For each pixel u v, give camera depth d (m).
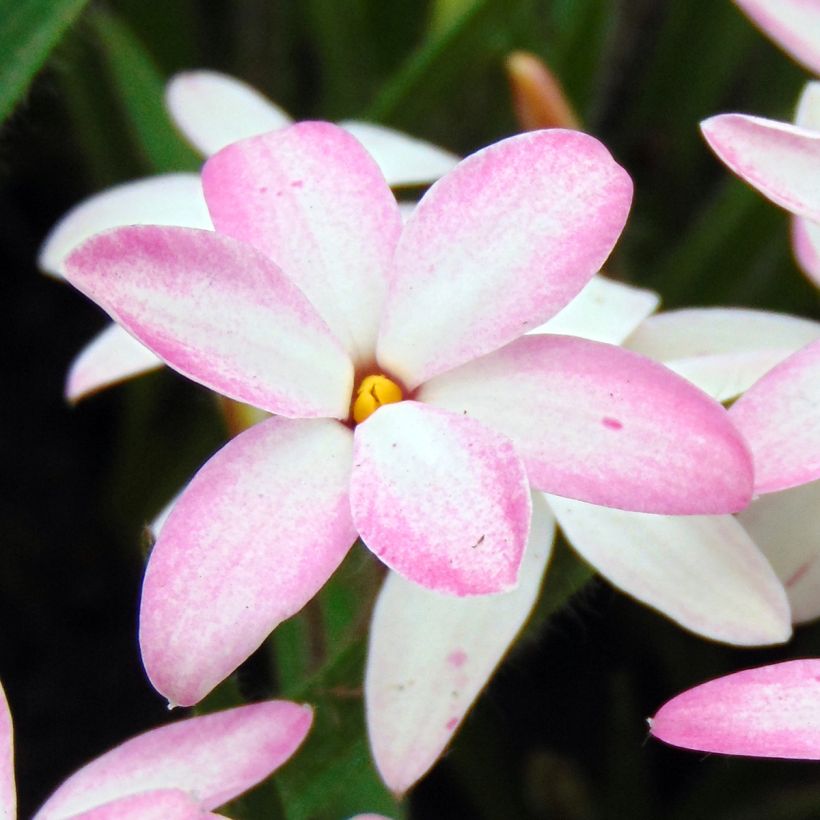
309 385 0.15
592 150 0.15
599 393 0.15
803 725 0.15
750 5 0.17
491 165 0.15
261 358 0.15
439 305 0.15
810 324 0.17
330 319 0.15
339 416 0.15
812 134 0.15
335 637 0.17
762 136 0.16
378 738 0.16
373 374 0.15
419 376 0.15
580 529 0.16
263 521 0.15
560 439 0.15
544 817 0.20
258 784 0.16
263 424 0.15
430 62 0.20
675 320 0.17
